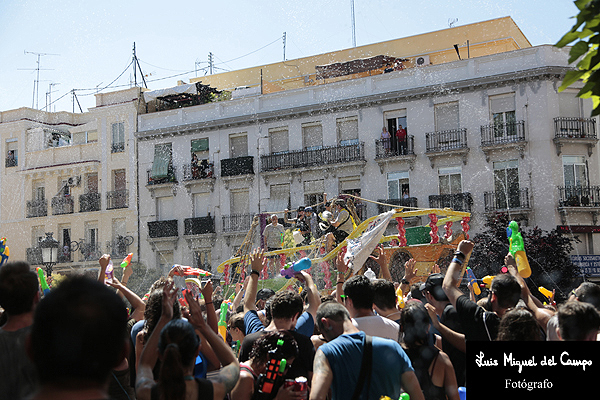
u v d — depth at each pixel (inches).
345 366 131.7
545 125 1085.1
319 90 1285.7
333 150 1243.2
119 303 77.4
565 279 986.1
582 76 134.0
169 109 1509.6
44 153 1560.0
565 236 1065.5
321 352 134.3
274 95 1327.5
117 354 75.4
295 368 145.6
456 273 170.4
